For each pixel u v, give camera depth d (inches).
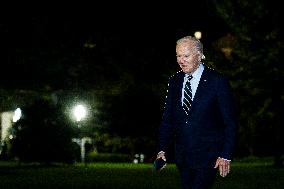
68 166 858.8
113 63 1482.5
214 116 179.2
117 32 1535.4
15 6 1397.6
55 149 884.0
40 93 1343.5
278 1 947.3
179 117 180.5
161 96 1389.0
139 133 1386.6
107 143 1374.3
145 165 944.9
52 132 885.2
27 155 879.1
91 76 1451.8
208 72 179.9
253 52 953.5
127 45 1528.1
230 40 1075.3
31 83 1374.3
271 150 1371.8
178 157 182.2
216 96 177.9
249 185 502.9
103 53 1493.6
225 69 991.6
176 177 596.1
